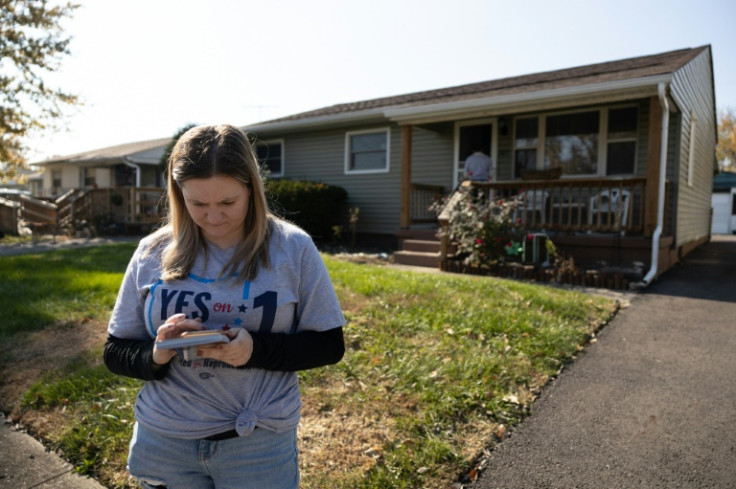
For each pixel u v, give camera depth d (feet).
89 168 86.69
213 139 4.41
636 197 30.96
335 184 45.52
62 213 50.37
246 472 4.74
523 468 8.55
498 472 8.45
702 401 10.89
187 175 4.29
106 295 17.97
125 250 30.45
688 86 32.58
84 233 50.34
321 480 8.12
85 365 12.36
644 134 31.14
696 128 38.27
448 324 15.06
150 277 4.78
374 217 43.24
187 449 4.70
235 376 4.65
